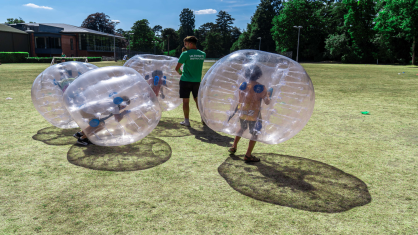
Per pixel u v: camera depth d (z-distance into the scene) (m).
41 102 4.52
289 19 64.94
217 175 3.21
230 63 3.29
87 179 3.04
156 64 5.67
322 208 2.52
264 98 3.07
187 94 5.33
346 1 54.81
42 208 2.43
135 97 3.60
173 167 3.42
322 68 31.56
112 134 3.52
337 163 3.61
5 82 12.71
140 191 2.79
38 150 3.92
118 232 2.12
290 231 2.16
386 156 3.85
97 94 3.48
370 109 7.22
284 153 3.99
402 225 2.25
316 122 5.82
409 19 38.44
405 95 9.73
